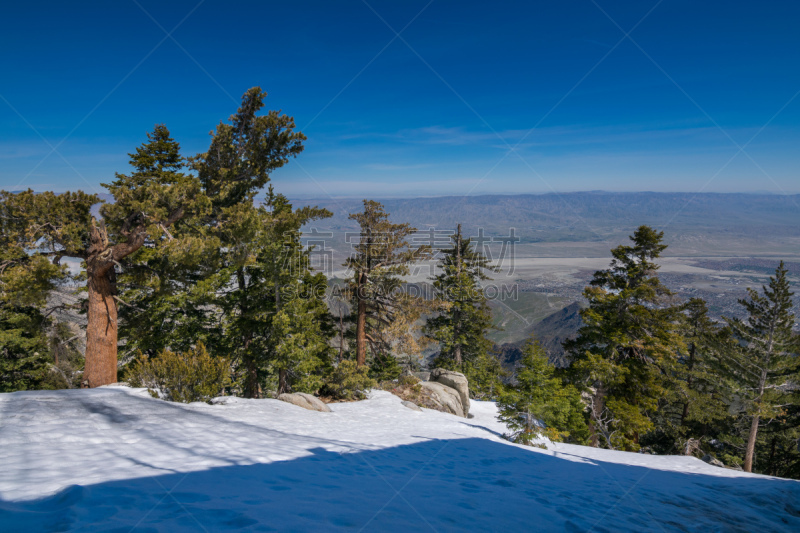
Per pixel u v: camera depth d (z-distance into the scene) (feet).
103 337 56.49
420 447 32.83
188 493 11.80
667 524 15.29
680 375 105.09
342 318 84.84
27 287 50.37
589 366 70.44
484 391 113.39
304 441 27.12
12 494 10.02
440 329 106.63
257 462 18.57
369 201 72.64
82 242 56.65
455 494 16.74
